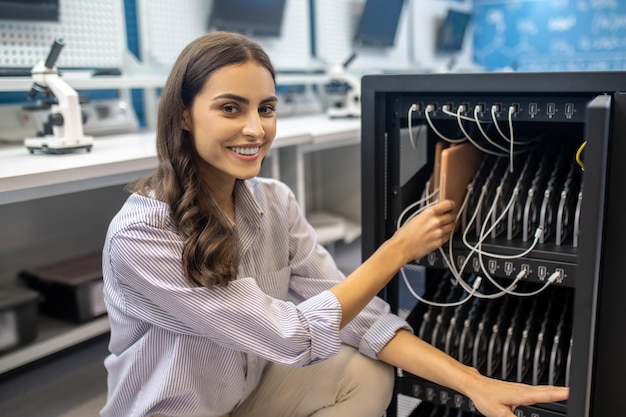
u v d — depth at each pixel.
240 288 0.99
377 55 4.43
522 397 1.03
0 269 2.14
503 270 1.07
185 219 0.98
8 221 2.15
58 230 2.33
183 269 0.97
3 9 2.04
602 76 0.91
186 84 0.98
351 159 3.20
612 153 0.92
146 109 2.94
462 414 1.34
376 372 1.19
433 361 1.11
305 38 3.70
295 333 0.98
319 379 1.20
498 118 1.05
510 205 1.10
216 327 0.97
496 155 1.24
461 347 1.20
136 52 3.09
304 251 1.27
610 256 0.95
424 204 1.21
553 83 0.95
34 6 2.12
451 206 1.08
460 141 1.20
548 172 1.21
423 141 1.36
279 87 3.73
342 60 4.04
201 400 1.09
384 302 1.24
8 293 1.81
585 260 0.74
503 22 5.80
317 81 3.49
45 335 1.87
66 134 1.81
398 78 1.09
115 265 1.00
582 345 0.77
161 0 2.79
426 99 1.12
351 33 4.10
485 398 1.05
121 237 0.98
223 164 1.00
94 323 1.96
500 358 1.20
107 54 2.53
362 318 1.20
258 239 1.16
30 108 2.24
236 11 3.05
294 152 2.26
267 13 3.23
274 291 1.20
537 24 5.62
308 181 3.34
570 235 1.11
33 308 1.79
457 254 1.11
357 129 2.52
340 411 1.19
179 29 2.89
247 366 1.16
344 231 2.94
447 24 5.21
